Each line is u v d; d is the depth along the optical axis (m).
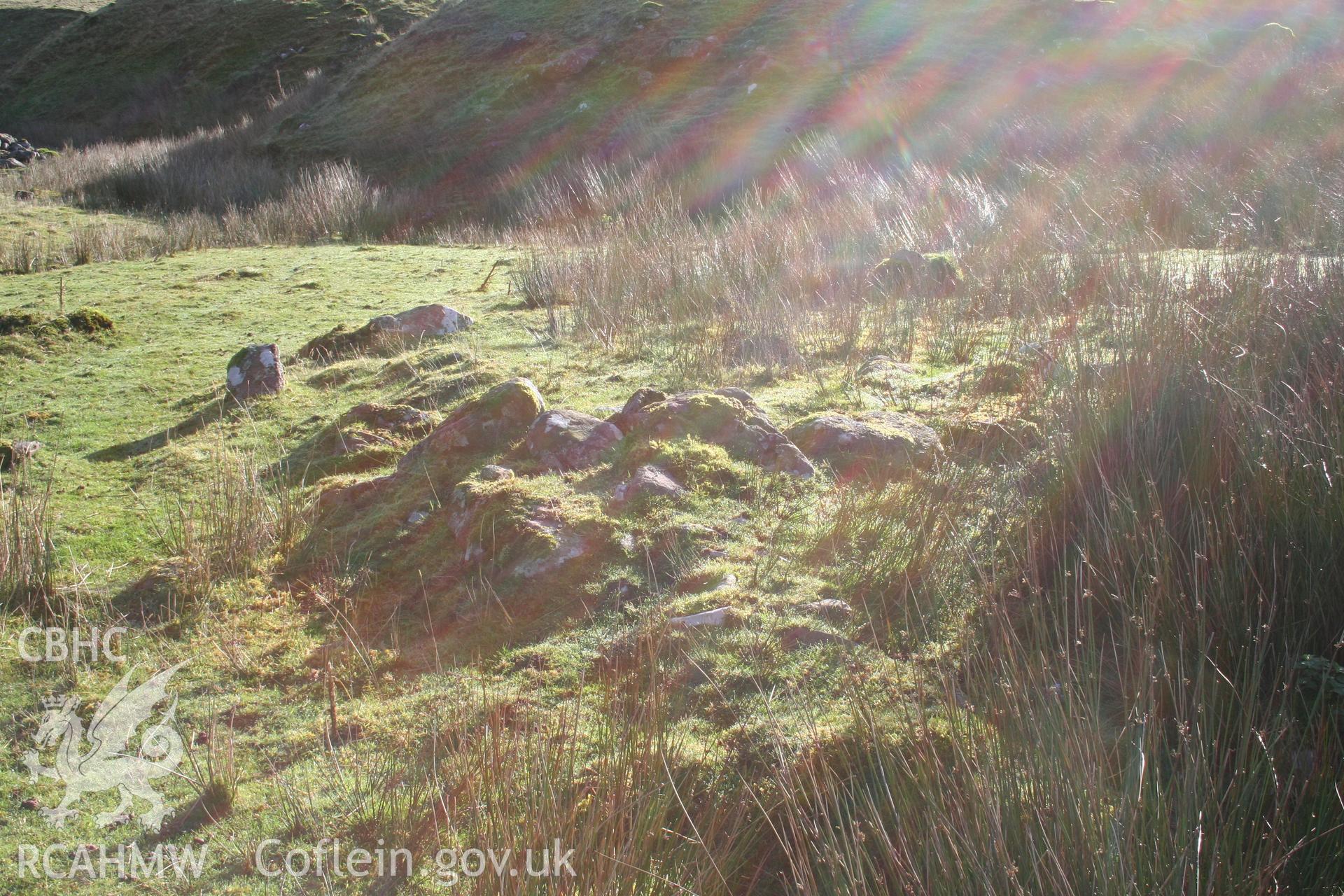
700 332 7.29
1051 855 2.54
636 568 4.30
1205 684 3.23
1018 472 4.51
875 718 3.23
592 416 5.46
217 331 9.36
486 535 4.56
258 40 35.53
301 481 5.68
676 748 3.18
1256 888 2.50
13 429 7.07
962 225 9.61
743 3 23.11
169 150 25.69
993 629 3.40
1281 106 12.97
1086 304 6.75
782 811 2.99
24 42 43.69
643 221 10.27
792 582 4.06
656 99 21.17
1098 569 3.77
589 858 2.70
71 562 5.05
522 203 18.59
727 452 4.99
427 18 28.59
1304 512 3.77
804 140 17.20
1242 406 4.19
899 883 2.60
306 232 16.59
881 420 5.23
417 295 10.21
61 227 17.16
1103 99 16.19
